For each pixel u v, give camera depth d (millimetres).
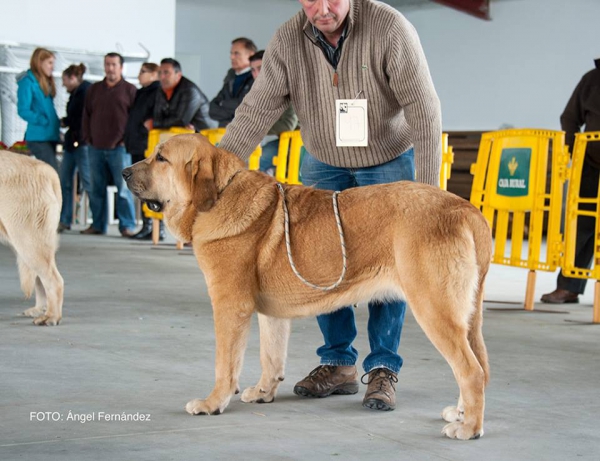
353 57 4164
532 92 17781
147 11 15492
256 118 4402
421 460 3293
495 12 18297
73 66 13266
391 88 4176
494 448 3473
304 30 4254
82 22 14828
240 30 21875
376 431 3695
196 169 3879
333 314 4328
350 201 3799
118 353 5145
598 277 6902
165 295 7590
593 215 6996
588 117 7965
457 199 3670
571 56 17094
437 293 3545
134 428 3617
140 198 4008
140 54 15344
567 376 4895
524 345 5852
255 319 6680
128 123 12195
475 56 18766
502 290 8906
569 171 7234
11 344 5316
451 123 19375
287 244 3807
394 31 4062
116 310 6719
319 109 4336
